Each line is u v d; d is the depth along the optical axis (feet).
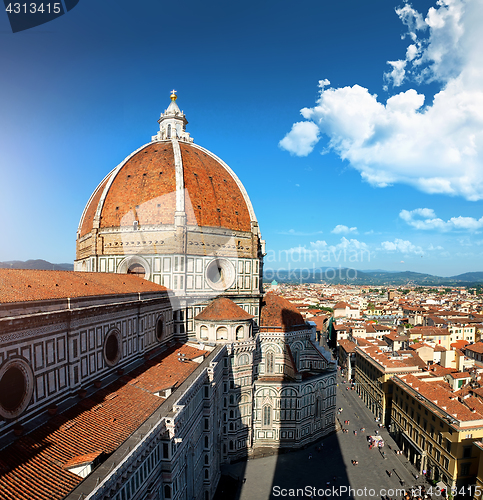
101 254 279.28
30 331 118.42
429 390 286.66
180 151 303.68
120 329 182.09
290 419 289.53
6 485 88.38
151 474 127.03
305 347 333.01
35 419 120.37
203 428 204.44
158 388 163.32
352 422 355.77
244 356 268.82
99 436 119.55
